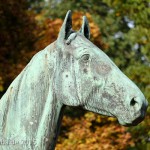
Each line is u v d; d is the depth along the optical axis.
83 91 4.55
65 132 13.77
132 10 14.70
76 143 12.98
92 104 4.56
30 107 4.57
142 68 14.48
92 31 14.75
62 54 4.61
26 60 14.36
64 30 4.64
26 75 4.63
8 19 15.07
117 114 4.50
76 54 4.59
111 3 14.98
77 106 4.57
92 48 4.61
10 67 14.05
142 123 14.04
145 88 14.10
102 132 13.26
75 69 4.57
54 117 4.59
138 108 4.44
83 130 13.13
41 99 4.58
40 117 4.57
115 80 4.52
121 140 13.37
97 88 4.54
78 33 4.72
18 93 4.61
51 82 4.59
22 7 15.36
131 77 14.48
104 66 4.55
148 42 14.61
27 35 14.94
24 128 4.56
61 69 4.59
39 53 4.68
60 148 12.97
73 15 14.84
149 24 14.57
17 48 14.78
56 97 4.60
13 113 4.59
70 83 4.57
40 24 15.12
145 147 15.38
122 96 4.48
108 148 13.11
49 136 4.58
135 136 14.55
